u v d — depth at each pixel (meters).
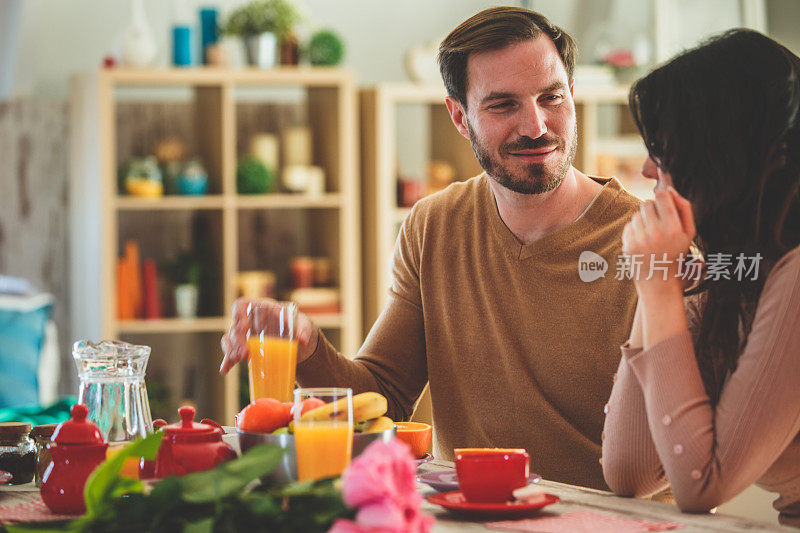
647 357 1.41
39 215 4.67
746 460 1.33
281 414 1.40
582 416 1.92
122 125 4.79
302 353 1.94
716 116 1.46
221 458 1.35
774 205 1.46
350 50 5.05
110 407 1.45
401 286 2.18
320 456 1.26
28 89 4.71
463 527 1.23
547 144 1.88
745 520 1.27
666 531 1.19
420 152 5.01
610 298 1.90
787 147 1.46
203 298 4.67
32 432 1.59
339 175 4.64
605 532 1.19
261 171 4.62
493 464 1.30
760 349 1.36
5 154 4.65
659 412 1.38
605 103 4.91
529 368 1.96
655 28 4.92
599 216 1.95
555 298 1.94
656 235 1.42
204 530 1.03
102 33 4.78
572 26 5.04
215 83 4.53
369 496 0.99
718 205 1.47
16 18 4.65
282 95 4.96
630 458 1.46
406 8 5.10
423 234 2.12
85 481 1.30
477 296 2.03
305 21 4.67
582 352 1.92
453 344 2.06
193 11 4.81
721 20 4.96
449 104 2.10
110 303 4.45
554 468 1.93
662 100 1.51
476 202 2.08
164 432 1.35
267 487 1.35
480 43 1.89
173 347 4.86
